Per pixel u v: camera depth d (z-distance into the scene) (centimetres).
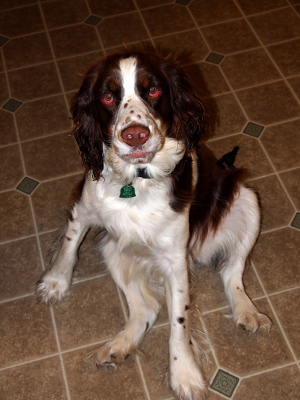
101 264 116
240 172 113
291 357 104
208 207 107
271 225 121
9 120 139
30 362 104
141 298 107
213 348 106
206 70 148
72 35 158
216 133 135
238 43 154
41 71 150
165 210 94
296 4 162
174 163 93
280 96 141
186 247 99
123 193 93
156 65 88
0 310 110
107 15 163
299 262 115
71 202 103
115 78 85
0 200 124
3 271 115
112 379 102
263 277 114
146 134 82
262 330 107
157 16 162
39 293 110
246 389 101
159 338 107
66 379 102
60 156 131
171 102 91
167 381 101
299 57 149
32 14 165
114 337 104
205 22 159
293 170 128
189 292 102
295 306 110
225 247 113
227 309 110
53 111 140
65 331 108
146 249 101
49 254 116
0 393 101
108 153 92
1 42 158
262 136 134
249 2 163
